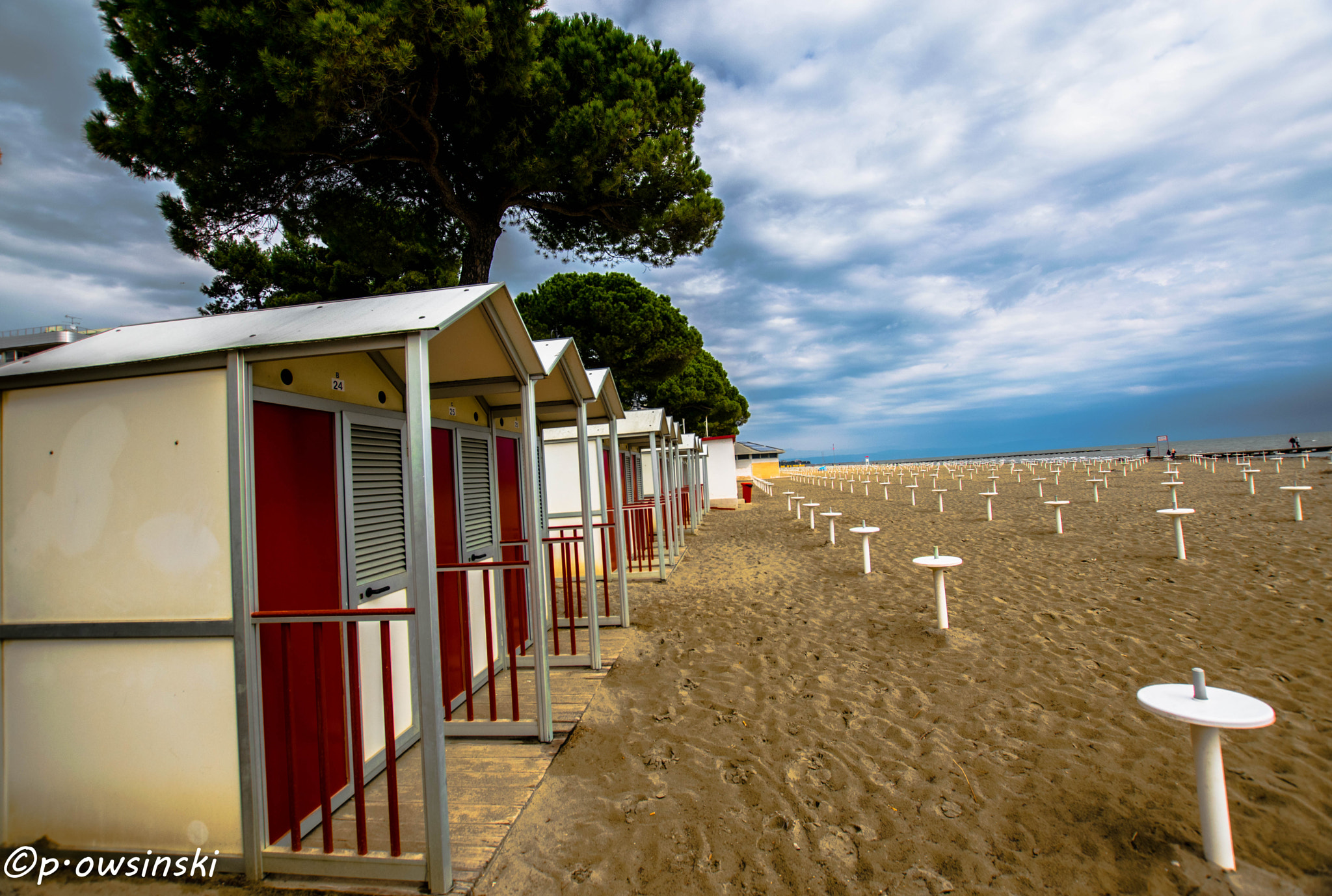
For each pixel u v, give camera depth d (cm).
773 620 654
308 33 586
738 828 283
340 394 332
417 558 240
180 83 632
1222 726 217
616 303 1933
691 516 1611
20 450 271
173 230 772
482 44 689
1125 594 646
